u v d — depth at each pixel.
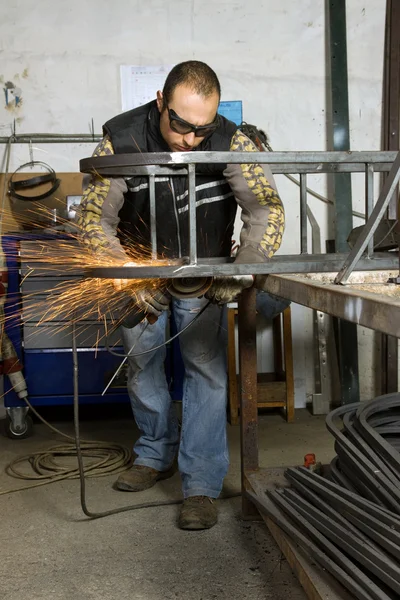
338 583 1.54
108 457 3.00
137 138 1.99
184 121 1.76
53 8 3.63
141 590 1.92
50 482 2.79
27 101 3.68
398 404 1.98
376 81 3.84
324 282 1.53
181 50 3.72
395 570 1.39
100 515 2.40
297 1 3.76
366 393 3.98
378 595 1.38
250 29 3.75
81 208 2.01
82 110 3.71
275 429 3.54
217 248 2.21
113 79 3.70
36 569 2.05
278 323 3.84
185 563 2.08
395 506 1.55
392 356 3.86
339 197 3.75
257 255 1.78
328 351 3.94
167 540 2.23
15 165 3.71
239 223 3.76
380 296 1.17
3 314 3.31
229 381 3.66
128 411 3.93
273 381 3.79
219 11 3.72
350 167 1.73
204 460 2.36
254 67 3.78
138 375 2.57
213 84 1.78
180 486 2.71
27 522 2.40
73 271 3.25
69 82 3.68
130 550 2.17
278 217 1.96
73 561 2.10
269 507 1.97
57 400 3.45
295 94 3.81
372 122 3.87
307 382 3.98
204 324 2.30
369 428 1.80
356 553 1.53
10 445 3.36
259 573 2.01
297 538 1.71
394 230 1.95
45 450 3.15
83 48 3.67
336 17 3.73
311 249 3.83
